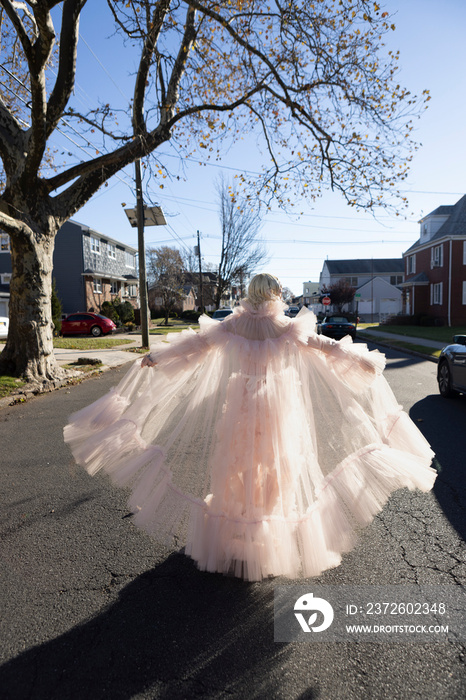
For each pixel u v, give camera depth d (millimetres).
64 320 26344
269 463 2436
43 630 2213
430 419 6578
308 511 2441
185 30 9773
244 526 2430
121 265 43250
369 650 2053
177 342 2572
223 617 2287
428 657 2008
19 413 7250
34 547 3023
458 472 4379
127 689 1850
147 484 2539
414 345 18312
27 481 4266
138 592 2506
